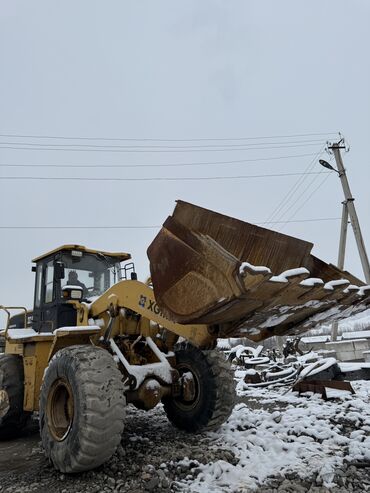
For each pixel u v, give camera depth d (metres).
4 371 5.23
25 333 5.75
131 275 6.14
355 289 3.51
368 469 3.35
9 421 5.09
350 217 16.08
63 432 3.70
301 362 10.09
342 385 7.10
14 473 3.73
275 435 4.35
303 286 3.04
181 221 3.36
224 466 3.34
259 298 2.93
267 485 3.07
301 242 3.62
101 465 3.59
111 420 3.38
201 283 3.00
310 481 3.14
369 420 4.93
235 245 3.41
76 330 4.11
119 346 4.74
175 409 4.82
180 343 4.99
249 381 9.34
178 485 3.12
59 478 3.48
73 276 5.68
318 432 4.41
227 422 4.91
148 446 4.14
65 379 3.72
